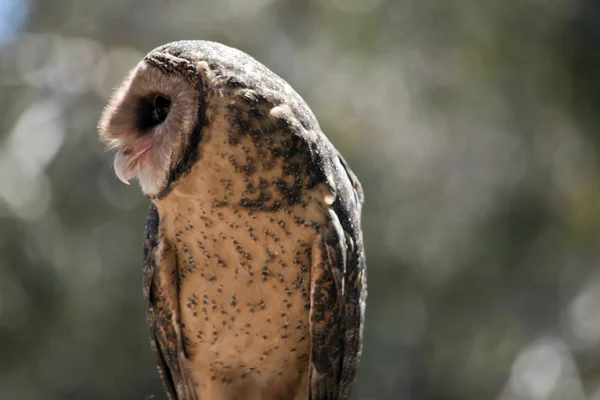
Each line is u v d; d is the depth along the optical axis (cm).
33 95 1391
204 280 595
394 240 1416
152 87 568
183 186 565
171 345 626
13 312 1238
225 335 609
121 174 576
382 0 1393
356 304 618
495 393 1518
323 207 580
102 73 1459
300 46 1454
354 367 645
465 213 1460
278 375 630
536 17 1245
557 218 1412
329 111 1400
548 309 1516
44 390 1277
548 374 1518
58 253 1266
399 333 1438
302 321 604
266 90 571
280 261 583
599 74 1226
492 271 1434
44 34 1486
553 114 1303
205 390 636
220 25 1434
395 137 1467
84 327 1294
